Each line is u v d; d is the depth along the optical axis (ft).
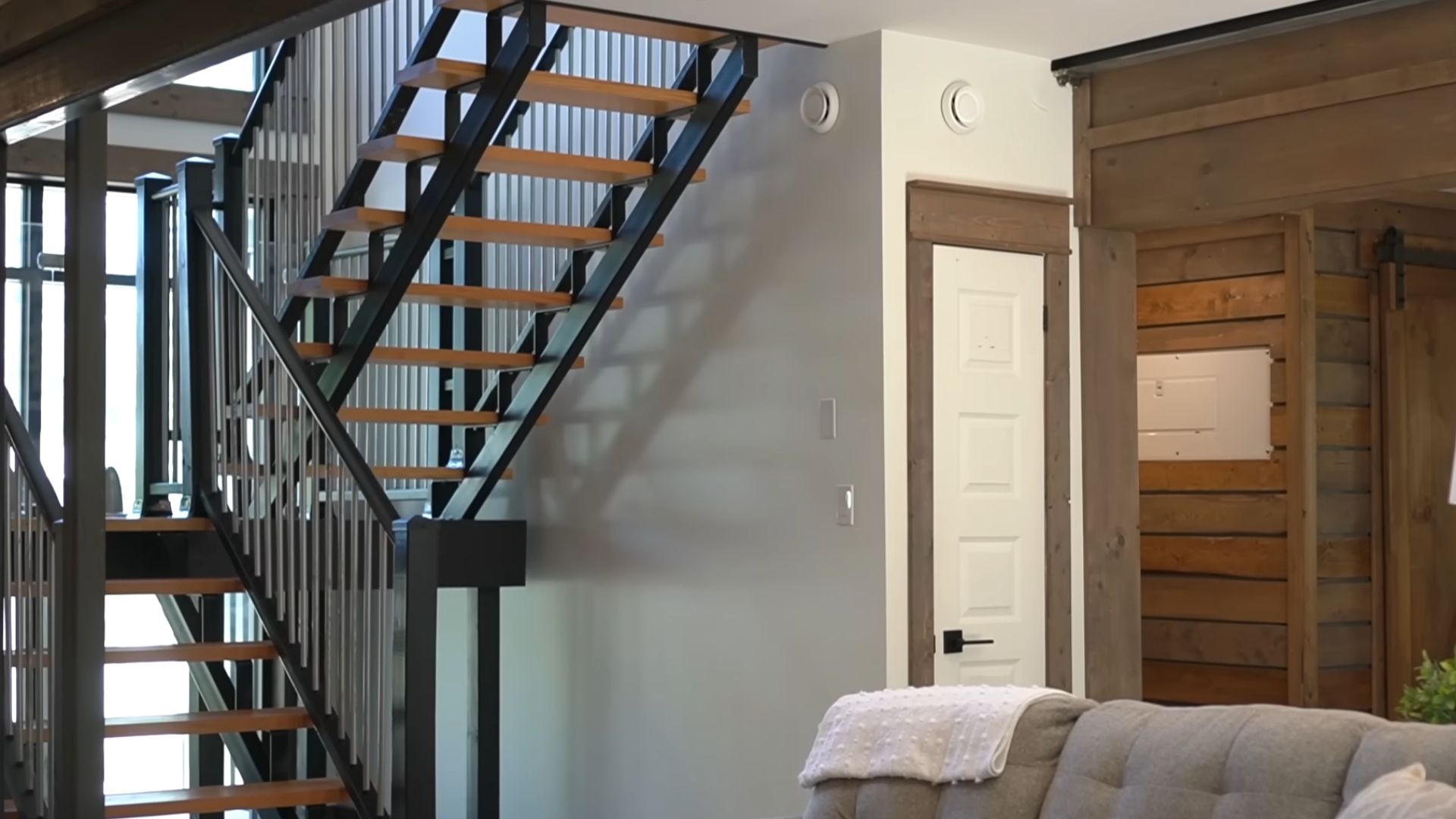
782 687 18.37
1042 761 10.40
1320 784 8.89
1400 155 15.90
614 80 21.11
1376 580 21.84
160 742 29.66
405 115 18.43
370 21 21.66
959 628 17.74
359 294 19.15
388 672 16.05
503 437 20.88
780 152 18.61
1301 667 20.57
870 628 17.26
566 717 21.89
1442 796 7.55
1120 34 17.63
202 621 20.39
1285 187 16.89
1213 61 17.62
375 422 20.04
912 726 10.98
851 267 17.63
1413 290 22.25
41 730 15.76
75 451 15.21
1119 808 9.66
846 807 11.00
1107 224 18.65
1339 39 16.43
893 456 17.26
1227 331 21.61
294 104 20.98
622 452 21.02
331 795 16.74
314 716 17.13
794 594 18.24
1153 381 22.35
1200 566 21.70
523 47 16.38
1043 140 18.69
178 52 11.84
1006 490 18.22
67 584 15.12
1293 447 20.81
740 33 17.48
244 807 16.33
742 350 19.10
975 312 18.03
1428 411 22.44
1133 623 19.15
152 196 21.85
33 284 28.86
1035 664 18.33
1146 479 22.36
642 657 20.56
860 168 17.57
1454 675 10.05
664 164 18.48
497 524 21.72
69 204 15.20
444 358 19.65
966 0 16.26
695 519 19.72
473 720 21.81
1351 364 21.86
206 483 20.22
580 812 21.56
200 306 20.35
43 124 14.52
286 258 21.03
